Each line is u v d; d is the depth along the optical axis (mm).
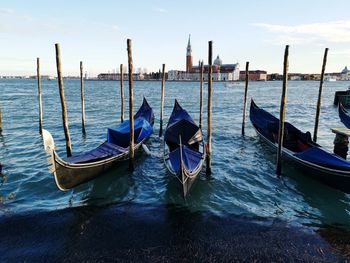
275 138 14766
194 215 8836
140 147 14961
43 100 45562
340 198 10312
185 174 9406
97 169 10883
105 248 7184
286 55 11352
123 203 9633
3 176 11773
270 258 6879
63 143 17672
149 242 7422
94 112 32219
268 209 9445
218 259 6820
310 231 8062
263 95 63406
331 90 85938
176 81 184625
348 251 7176
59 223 8211
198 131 14156
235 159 14461
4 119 25906
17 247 7156
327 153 10906
